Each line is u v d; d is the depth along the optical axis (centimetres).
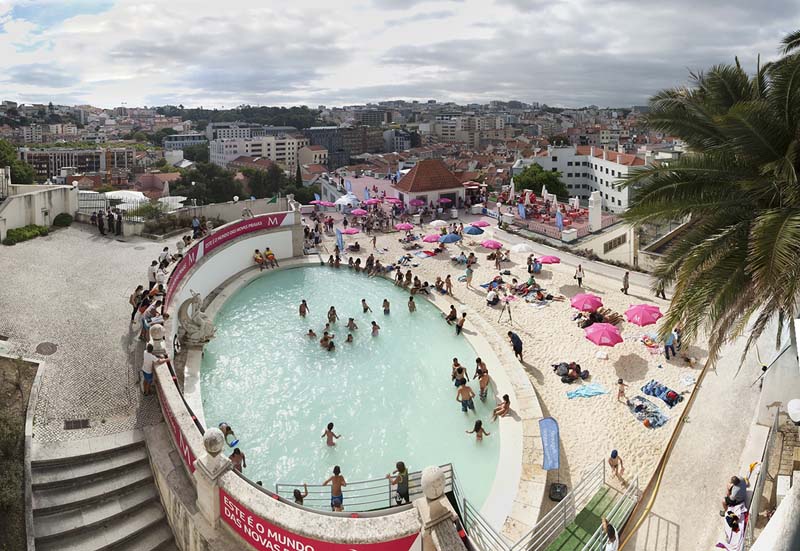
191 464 1417
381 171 12912
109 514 1451
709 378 2350
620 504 1656
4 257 3009
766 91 1598
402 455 1953
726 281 1410
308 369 2509
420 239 4734
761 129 1393
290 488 1777
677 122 1636
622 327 2952
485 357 2622
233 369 2461
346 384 2400
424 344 2798
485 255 4291
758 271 1237
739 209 1509
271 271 3834
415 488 1655
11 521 1332
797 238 1202
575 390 2372
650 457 1909
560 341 2844
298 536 1135
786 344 1789
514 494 1725
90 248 3347
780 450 1720
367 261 3903
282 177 13150
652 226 3984
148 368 1814
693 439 1966
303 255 4184
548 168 11044
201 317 2566
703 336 2712
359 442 2016
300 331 2902
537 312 3219
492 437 2055
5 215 3353
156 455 1565
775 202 1469
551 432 1758
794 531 675
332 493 1633
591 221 4688
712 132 1608
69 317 2311
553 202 5619
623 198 9431
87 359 2005
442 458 1938
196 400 2100
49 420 1669
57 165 16450
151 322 2133
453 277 3838
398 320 3103
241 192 11556
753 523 1389
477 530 1360
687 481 1766
